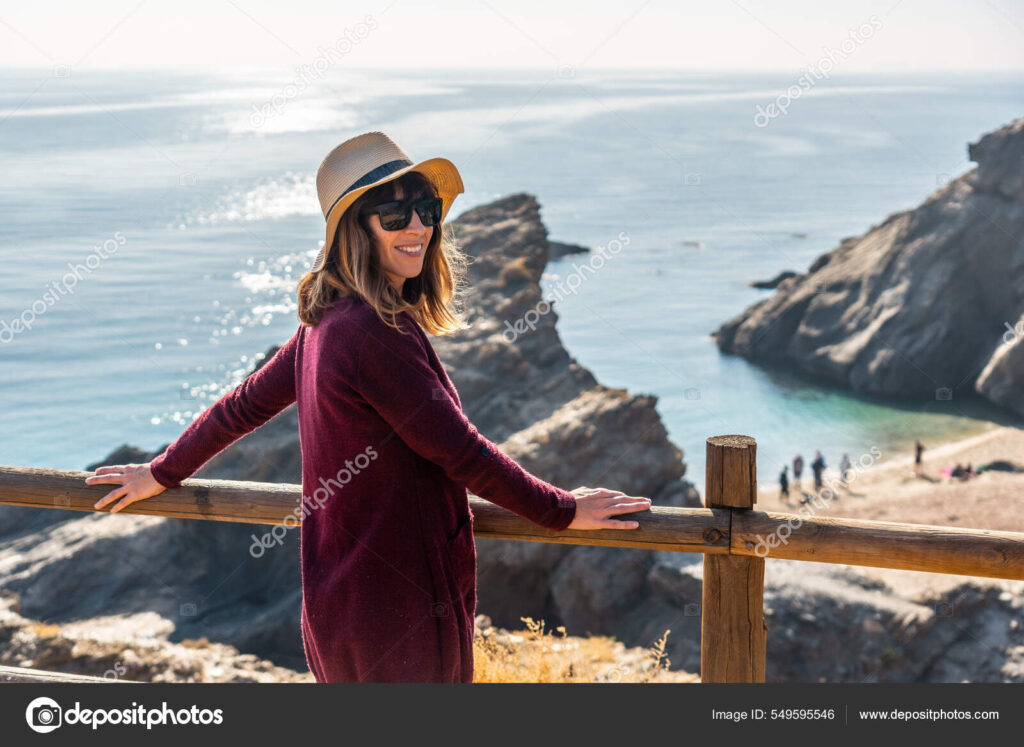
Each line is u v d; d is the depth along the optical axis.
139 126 129.88
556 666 4.96
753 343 60.41
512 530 2.33
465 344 24.00
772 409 51.38
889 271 59.22
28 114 128.75
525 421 22.11
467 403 22.78
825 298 60.38
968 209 55.50
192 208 80.00
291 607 18.66
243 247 68.12
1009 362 50.31
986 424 48.66
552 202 104.50
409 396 1.88
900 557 2.11
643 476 20.94
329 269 1.97
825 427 49.03
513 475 2.00
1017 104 166.38
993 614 17.70
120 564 19.69
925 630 17.33
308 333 2.12
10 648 8.62
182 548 19.83
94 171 91.69
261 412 2.31
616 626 18.00
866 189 112.38
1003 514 35.41
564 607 18.30
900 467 42.06
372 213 1.93
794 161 134.38
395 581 1.97
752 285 73.94
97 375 42.97
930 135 143.50
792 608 17.48
